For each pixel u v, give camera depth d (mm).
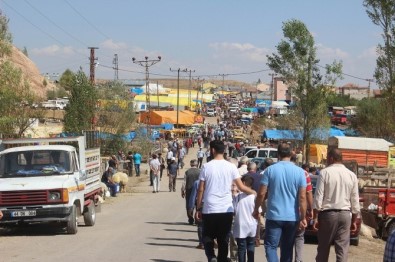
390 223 18500
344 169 8531
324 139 39969
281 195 8086
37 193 14352
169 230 16297
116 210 23281
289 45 35500
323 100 36000
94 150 18531
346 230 8445
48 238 14320
